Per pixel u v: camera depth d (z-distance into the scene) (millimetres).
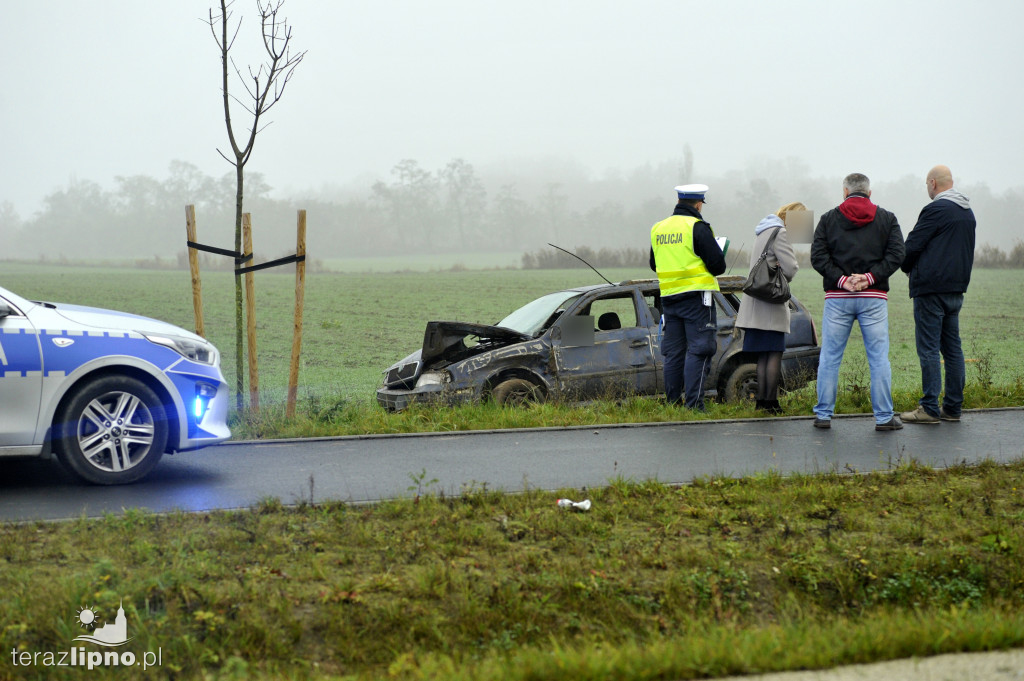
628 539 13547
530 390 26391
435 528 13766
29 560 12203
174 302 121812
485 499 15102
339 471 17812
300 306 22938
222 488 16422
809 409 24406
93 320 16922
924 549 13336
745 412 24250
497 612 11023
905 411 24375
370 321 90875
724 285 28719
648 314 28031
